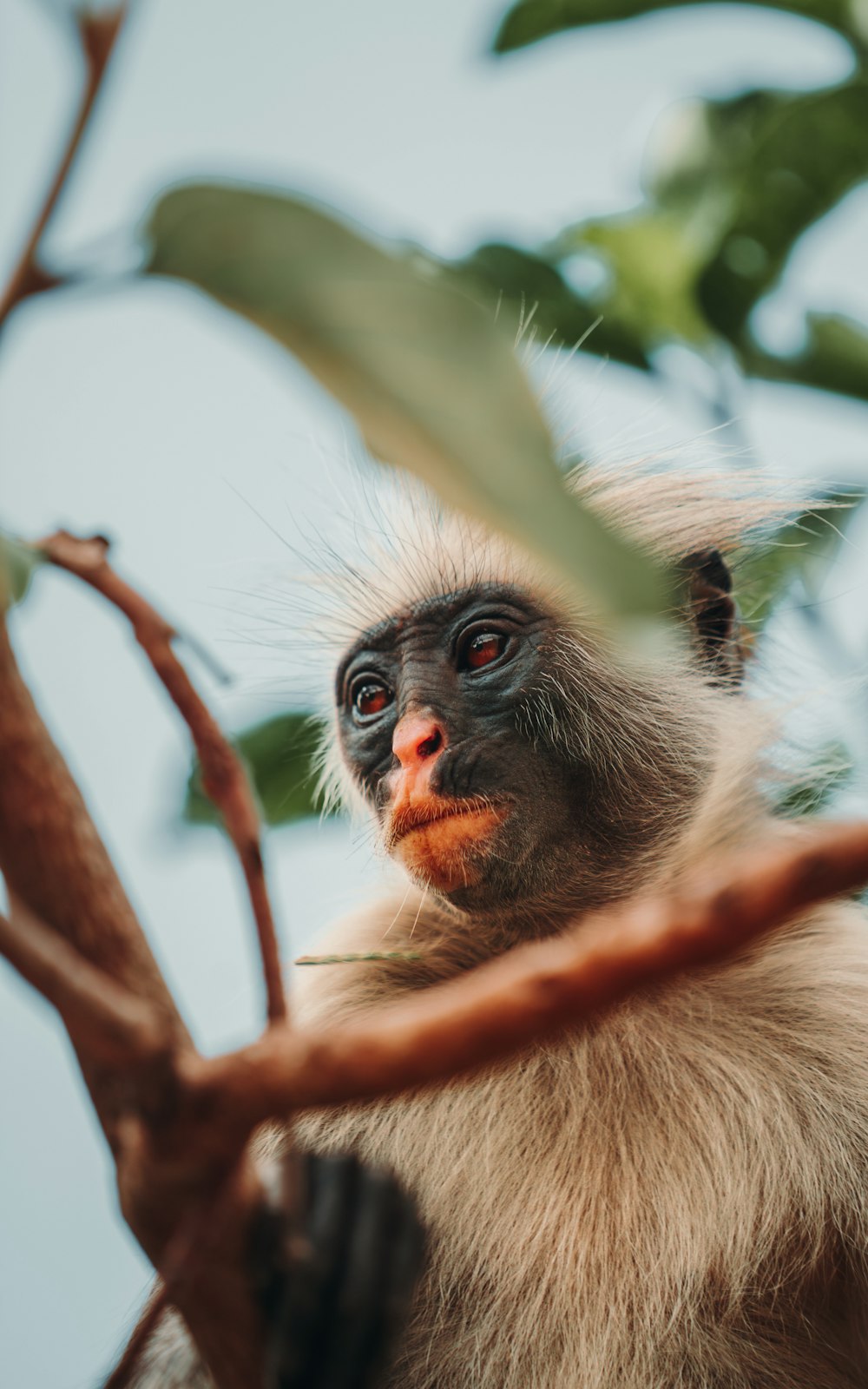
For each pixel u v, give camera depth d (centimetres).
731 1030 399
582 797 418
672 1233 368
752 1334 362
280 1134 397
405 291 147
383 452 148
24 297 137
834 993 404
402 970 427
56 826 165
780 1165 377
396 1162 394
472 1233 384
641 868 418
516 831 401
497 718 415
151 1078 152
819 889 145
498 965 169
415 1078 152
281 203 146
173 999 168
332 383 148
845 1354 367
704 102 523
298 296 146
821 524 507
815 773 452
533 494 142
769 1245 367
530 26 470
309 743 549
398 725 418
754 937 147
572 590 416
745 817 425
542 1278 373
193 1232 163
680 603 473
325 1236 248
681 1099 386
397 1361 380
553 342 522
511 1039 151
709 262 493
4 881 166
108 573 170
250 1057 154
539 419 145
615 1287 368
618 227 510
